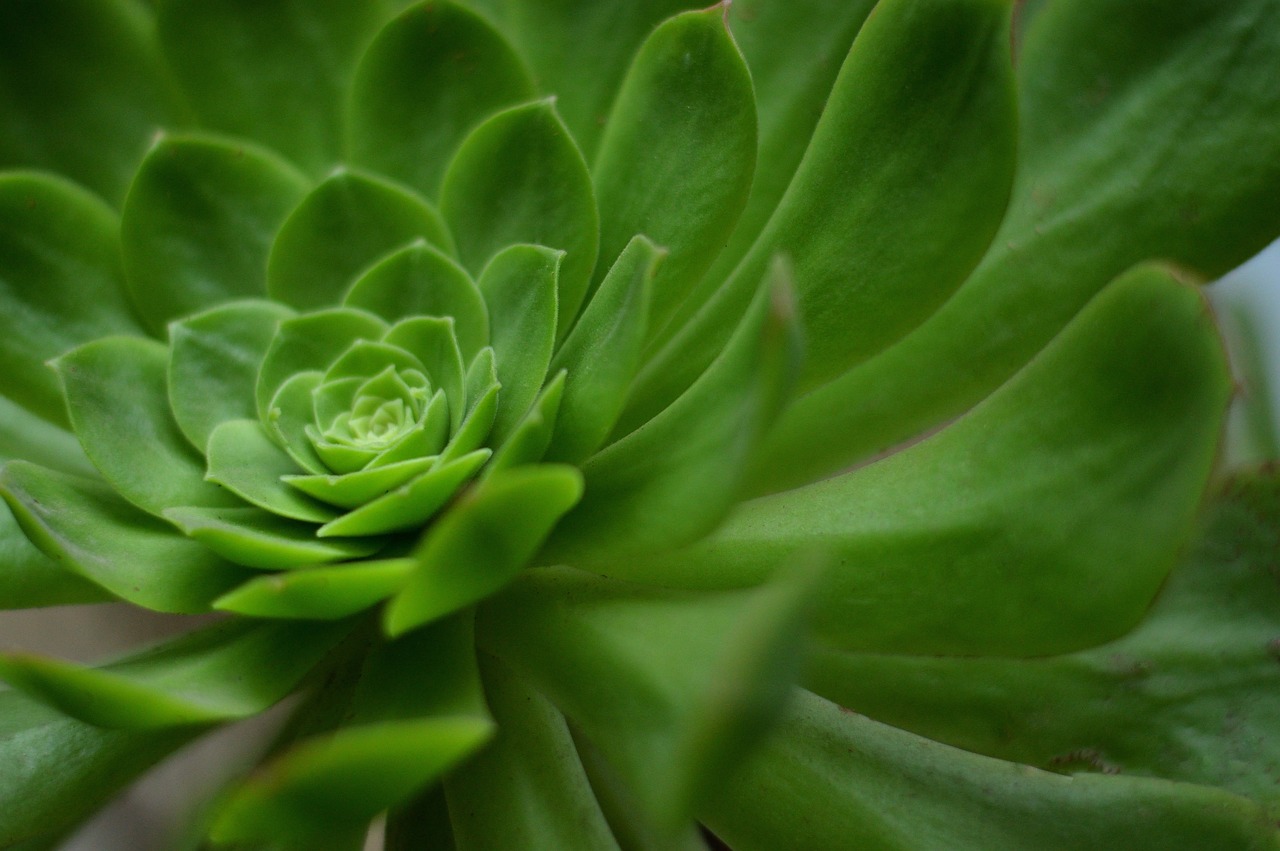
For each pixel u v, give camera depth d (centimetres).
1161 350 28
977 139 30
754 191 33
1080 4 32
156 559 30
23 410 34
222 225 34
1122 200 32
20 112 34
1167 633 31
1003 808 30
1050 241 32
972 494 29
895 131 30
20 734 30
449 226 33
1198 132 31
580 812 30
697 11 31
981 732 31
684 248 32
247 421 32
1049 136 32
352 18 35
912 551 29
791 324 26
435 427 31
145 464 31
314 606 29
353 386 32
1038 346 32
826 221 31
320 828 27
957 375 32
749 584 30
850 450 33
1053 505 29
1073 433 29
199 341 32
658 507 28
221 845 30
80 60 35
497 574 27
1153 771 31
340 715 31
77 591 31
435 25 33
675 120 32
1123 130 32
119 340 32
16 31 34
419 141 34
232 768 31
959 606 29
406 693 30
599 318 30
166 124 35
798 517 30
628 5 34
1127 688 31
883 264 31
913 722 31
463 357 32
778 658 24
